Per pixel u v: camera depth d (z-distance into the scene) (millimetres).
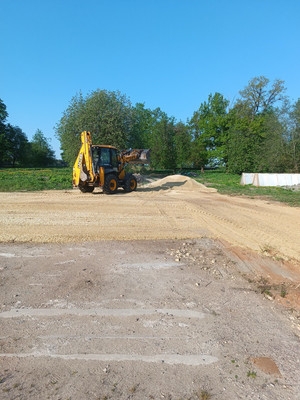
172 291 5250
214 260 6762
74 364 3424
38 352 3621
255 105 51469
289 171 35656
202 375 3293
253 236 8875
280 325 4305
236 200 17031
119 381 3176
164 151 50000
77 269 6082
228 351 3703
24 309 4566
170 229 9484
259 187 26391
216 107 55531
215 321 4359
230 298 5070
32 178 27328
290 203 16047
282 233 9289
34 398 2932
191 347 3764
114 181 18859
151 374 3291
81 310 4570
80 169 18500
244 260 6879
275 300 5051
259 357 3609
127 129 35875
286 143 35219
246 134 43062
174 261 6648
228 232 9289
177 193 20469
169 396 2992
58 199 15875
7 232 8625
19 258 6633
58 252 7055
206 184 29312
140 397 2971
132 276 5816
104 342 3832
